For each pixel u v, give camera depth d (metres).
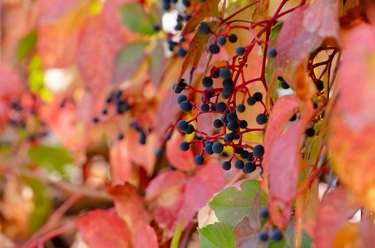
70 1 1.07
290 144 0.58
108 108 1.07
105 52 1.01
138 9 1.00
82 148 1.26
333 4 0.59
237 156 0.74
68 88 1.30
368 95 0.47
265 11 0.70
